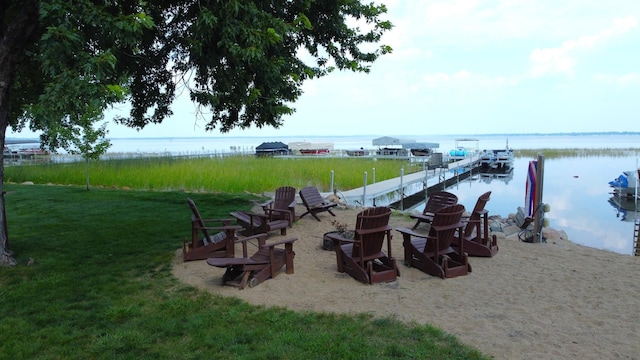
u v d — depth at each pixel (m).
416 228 10.29
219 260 6.08
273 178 20.77
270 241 8.94
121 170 24.14
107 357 4.09
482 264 7.27
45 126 4.80
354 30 9.67
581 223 14.68
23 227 9.73
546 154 54.56
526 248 8.38
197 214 7.37
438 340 4.41
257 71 7.15
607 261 7.44
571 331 4.69
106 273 6.59
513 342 4.41
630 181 19.86
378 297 5.71
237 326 4.72
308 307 5.34
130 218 10.91
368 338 4.44
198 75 7.85
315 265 7.20
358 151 46.50
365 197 16.55
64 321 4.88
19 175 23.92
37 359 4.07
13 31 6.46
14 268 6.76
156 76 9.05
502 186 25.86
